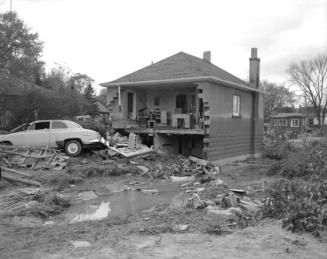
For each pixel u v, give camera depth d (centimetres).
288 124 7744
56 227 725
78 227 720
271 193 787
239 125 2322
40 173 1328
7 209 881
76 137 1622
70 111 2669
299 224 609
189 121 2100
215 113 1980
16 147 1533
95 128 2212
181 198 1084
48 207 915
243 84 2375
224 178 1578
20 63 2105
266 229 630
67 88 3244
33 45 2188
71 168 1426
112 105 2239
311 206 642
